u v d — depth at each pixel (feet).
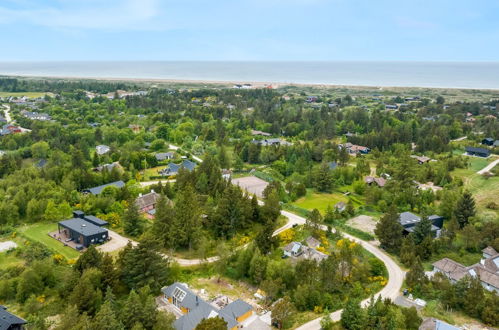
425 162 597.93
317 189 503.20
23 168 501.56
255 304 265.13
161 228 340.18
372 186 467.52
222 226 359.46
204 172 470.80
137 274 268.41
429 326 225.97
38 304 245.24
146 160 581.12
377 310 238.07
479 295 255.91
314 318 247.50
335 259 285.43
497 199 455.22
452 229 365.81
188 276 298.97
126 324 216.54
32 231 363.15
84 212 386.32
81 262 271.90
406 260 317.22
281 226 391.45
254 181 535.19
